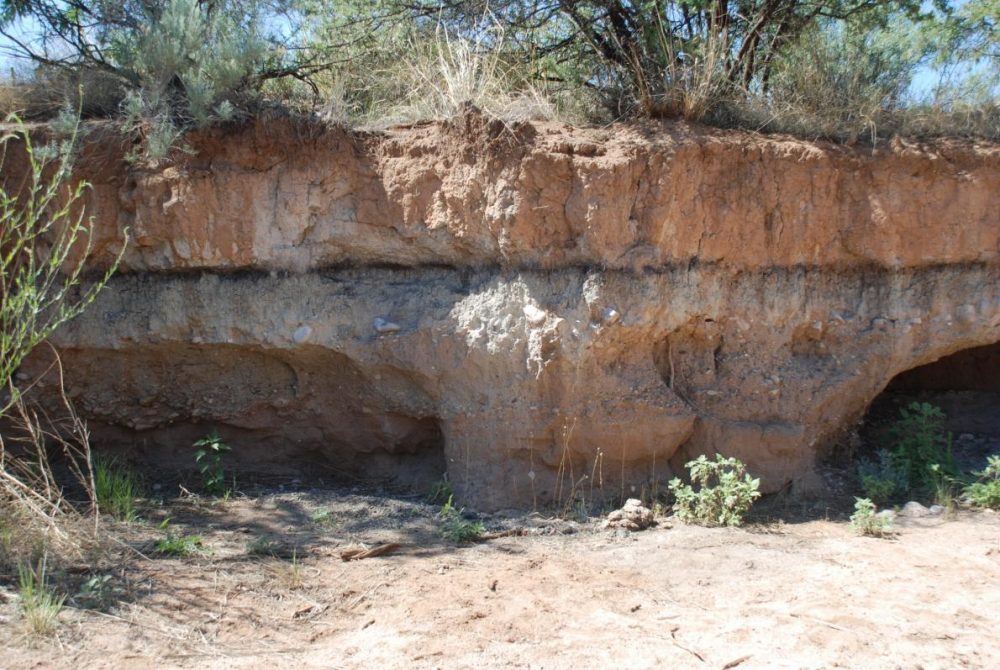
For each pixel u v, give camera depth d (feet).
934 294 20.81
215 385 21.11
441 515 18.83
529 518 18.89
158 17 21.44
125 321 20.10
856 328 20.92
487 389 19.58
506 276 19.63
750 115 20.75
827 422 20.95
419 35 24.77
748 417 20.44
